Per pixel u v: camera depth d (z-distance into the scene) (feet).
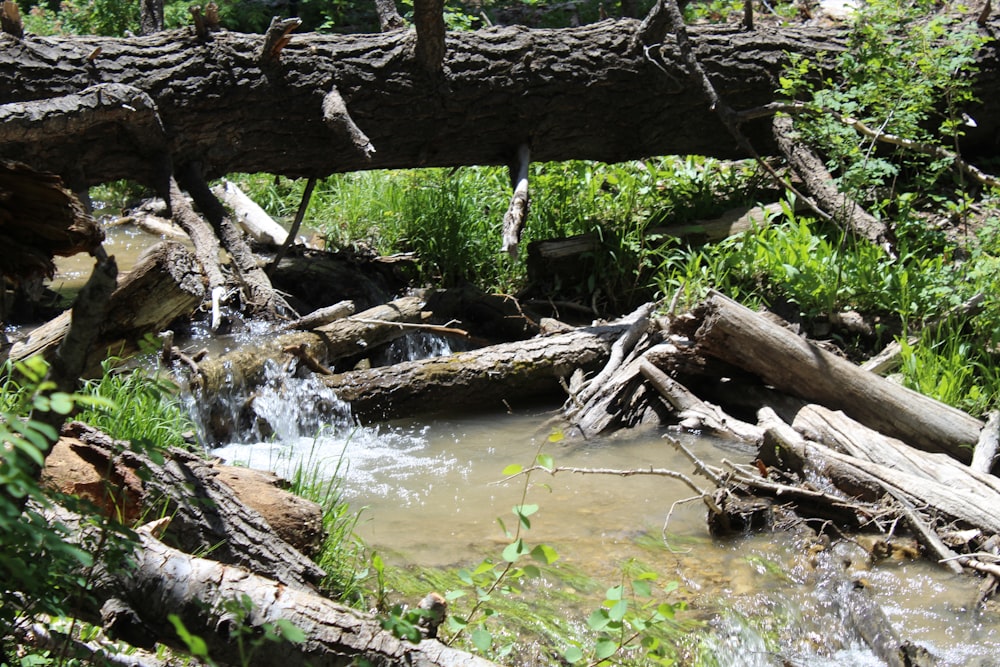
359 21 45.39
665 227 27.20
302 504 13.23
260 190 33.55
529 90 25.85
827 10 37.58
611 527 16.87
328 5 45.09
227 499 12.14
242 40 24.03
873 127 26.55
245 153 24.68
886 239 25.16
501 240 27.99
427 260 28.27
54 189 11.48
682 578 15.11
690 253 25.81
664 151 28.25
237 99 23.84
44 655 9.11
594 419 21.21
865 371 20.12
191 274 19.61
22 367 7.23
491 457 20.01
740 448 20.16
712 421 20.68
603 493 18.28
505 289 27.53
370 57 24.76
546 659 12.57
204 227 23.66
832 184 25.86
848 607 14.28
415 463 19.69
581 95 26.35
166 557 9.50
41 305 24.85
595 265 26.68
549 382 22.68
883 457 18.06
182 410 18.90
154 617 9.30
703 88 25.59
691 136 28.12
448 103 25.31
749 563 15.56
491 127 26.04
